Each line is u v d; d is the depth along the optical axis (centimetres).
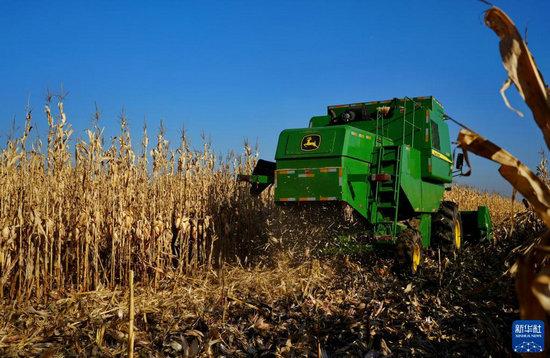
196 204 872
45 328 509
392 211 827
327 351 459
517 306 520
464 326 503
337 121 981
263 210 995
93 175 711
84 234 686
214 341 464
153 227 755
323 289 676
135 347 460
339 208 771
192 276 772
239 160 1083
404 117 870
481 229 1048
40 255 675
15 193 663
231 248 922
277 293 659
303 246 839
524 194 204
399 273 754
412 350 452
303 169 776
